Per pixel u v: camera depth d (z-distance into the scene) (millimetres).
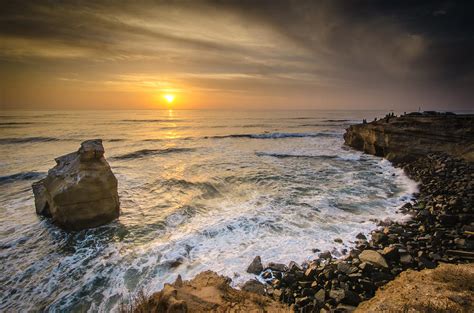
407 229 10359
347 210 12836
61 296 7297
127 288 7539
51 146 34500
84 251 9570
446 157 19953
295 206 13414
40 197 12539
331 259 8578
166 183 17531
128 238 10461
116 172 20688
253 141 42469
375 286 6781
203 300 5738
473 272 5996
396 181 18062
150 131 58656
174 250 9430
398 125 25906
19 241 10234
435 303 4938
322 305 6230
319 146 36188
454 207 11695
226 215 12406
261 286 7188
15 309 6871
